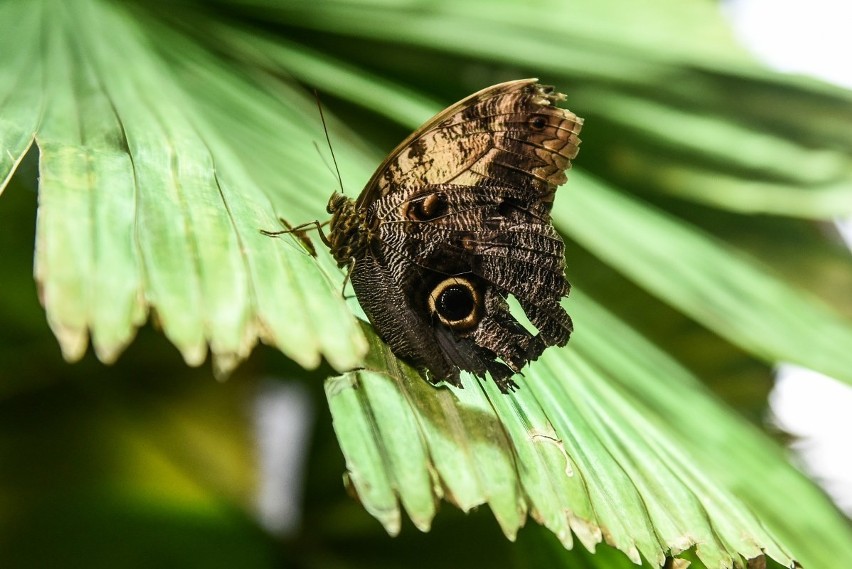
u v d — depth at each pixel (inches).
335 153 35.9
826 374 36.5
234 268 30.4
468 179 32.7
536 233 32.5
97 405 38.2
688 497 31.6
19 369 37.8
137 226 30.2
